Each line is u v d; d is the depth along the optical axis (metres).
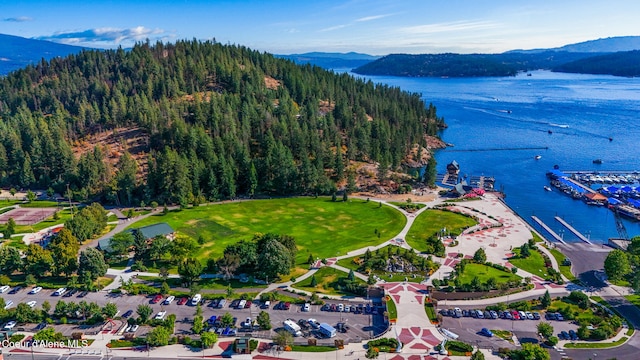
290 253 140.62
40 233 178.25
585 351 103.31
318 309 122.25
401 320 115.12
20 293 131.38
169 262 152.12
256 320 114.00
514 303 123.62
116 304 124.75
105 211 189.88
